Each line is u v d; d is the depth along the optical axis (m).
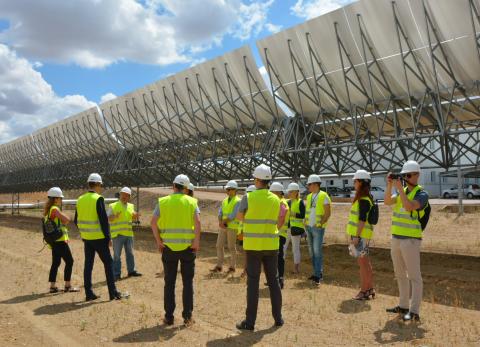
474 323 6.75
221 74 17.36
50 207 9.42
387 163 21.66
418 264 6.88
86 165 30.95
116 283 10.55
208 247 17.97
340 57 13.27
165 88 20.33
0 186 46.31
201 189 58.19
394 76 13.09
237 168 19.48
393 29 12.32
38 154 37.38
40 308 8.12
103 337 6.42
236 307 8.05
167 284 7.04
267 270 6.89
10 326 6.99
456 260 13.44
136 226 30.36
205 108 18.83
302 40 14.29
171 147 22.09
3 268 12.58
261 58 15.67
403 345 5.87
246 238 6.76
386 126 15.72
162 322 7.12
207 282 10.39
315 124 15.30
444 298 8.70
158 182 25.48
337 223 26.45
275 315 6.82
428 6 11.44
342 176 17.78
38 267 12.70
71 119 29.78
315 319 7.17
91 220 8.65
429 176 44.00
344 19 13.09
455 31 11.38
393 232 7.04
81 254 15.55
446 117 12.22
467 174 24.95
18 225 32.31
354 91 14.12
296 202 11.44
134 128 24.00
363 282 8.52
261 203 6.72
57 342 6.23
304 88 15.29
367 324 6.83
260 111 17.28
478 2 10.79
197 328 6.79
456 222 22.20
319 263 10.22
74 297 8.98
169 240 6.98
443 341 5.98
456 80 12.16
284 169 18.55
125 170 25.56
